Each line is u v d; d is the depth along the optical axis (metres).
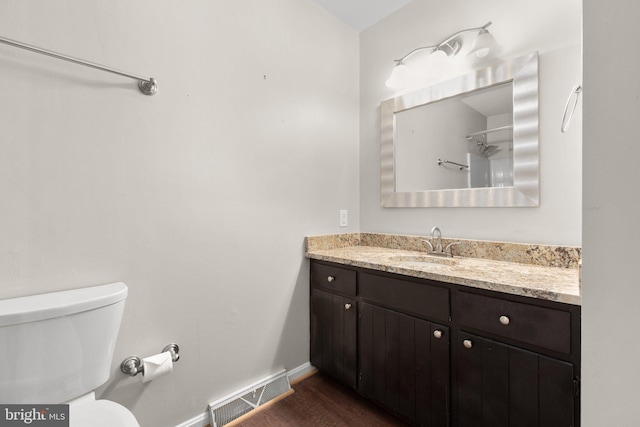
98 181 1.13
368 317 1.53
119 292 1.04
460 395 1.19
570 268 1.32
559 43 1.36
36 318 0.85
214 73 1.46
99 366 0.99
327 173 2.02
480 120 1.63
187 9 1.37
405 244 1.94
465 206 1.68
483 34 1.56
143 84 1.23
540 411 0.99
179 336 1.36
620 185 0.66
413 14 1.92
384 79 2.08
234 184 1.54
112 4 1.17
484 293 1.12
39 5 1.01
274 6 1.72
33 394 0.85
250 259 1.62
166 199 1.31
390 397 1.43
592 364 0.71
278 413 1.54
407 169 1.95
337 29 2.09
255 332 1.65
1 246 0.95
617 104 0.66
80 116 1.09
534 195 1.43
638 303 0.65
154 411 1.29
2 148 0.95
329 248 1.99
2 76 0.95
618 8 0.66
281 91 1.75
